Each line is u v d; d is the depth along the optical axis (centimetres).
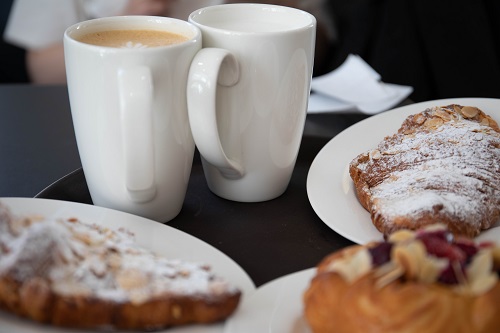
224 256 51
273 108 59
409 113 73
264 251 55
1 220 46
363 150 68
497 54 142
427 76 137
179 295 44
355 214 58
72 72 54
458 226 54
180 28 59
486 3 142
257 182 62
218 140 57
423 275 42
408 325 40
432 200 54
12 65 150
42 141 77
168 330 45
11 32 149
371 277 42
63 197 61
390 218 54
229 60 56
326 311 42
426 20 137
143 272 46
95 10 146
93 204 60
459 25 137
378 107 86
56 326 44
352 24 143
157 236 53
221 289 45
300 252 55
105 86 53
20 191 66
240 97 59
